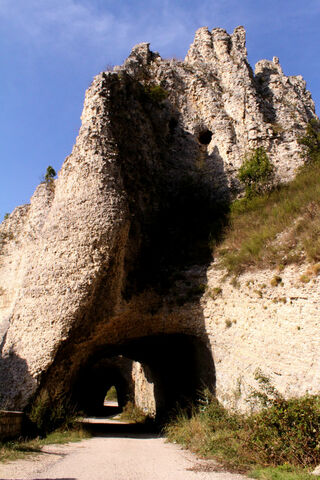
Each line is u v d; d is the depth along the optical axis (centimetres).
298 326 1136
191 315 1527
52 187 2088
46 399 1318
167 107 2228
